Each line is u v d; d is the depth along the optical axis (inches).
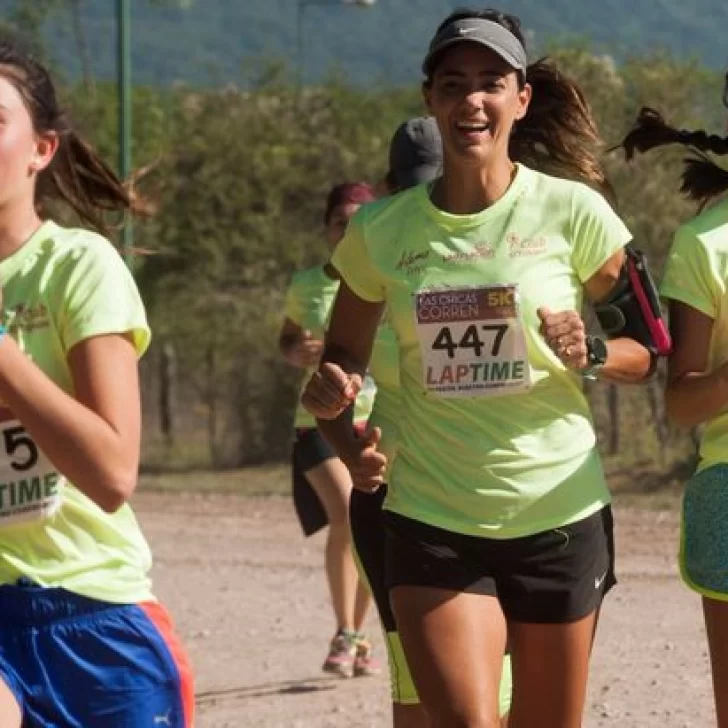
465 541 495.8
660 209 1829.5
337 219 834.2
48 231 418.0
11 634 416.5
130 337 413.4
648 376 510.0
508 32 499.5
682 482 1684.3
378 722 773.9
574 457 501.0
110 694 418.6
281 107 2486.5
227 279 2282.2
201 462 2172.7
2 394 389.4
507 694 561.6
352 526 594.9
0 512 410.0
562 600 500.4
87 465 394.0
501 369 494.9
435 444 500.4
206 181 2326.5
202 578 1211.9
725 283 496.4
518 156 566.6
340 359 530.9
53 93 422.0
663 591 1097.4
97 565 418.6
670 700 795.4
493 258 498.0
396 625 504.4
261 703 817.5
